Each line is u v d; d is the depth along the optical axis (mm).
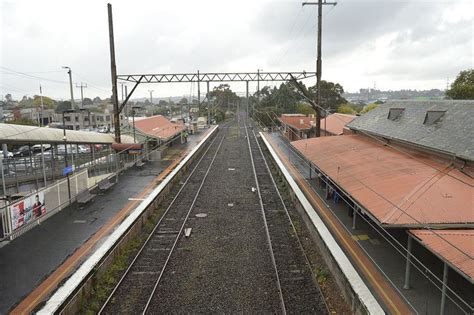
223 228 16781
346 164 16875
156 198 20125
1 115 49906
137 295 11219
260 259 13602
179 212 19250
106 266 12656
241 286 11695
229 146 46156
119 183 23312
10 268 11703
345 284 10922
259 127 69062
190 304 10719
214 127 67000
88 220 16203
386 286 10438
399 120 18984
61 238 14141
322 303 10797
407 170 13352
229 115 123750
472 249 8000
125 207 18016
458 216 9719
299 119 46594
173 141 43594
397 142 17109
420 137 15406
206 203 20844
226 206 20219
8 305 9672
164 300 10914
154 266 13117
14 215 14070
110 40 25984
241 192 23266
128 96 27938
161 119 47375
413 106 19406
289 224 17375
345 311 10430
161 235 16125
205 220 17922
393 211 10266
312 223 15602
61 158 27797
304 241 15383
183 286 11695
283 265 13125
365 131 20719
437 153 13672
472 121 13734
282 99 77688
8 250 13070
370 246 13195
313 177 24531
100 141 26516
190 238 15664
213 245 14867
